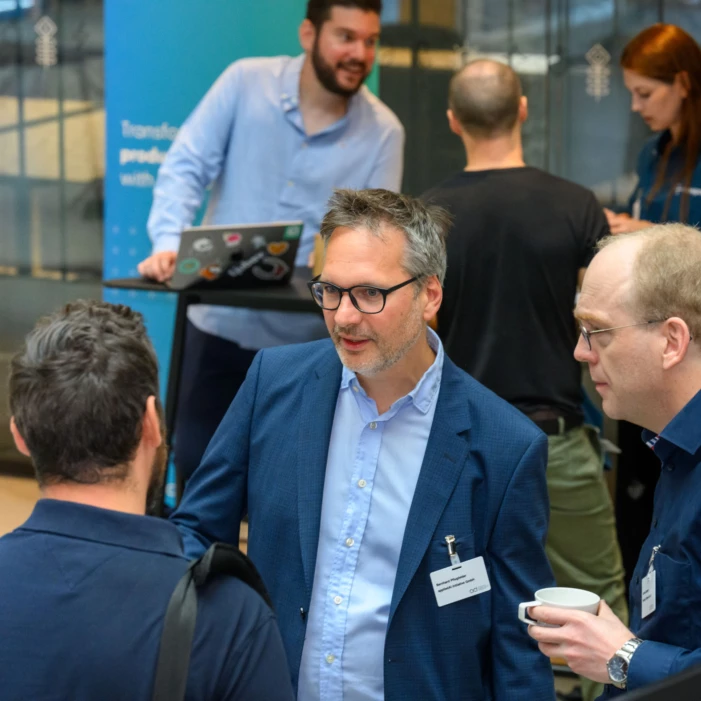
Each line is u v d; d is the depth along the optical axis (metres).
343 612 2.67
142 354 1.91
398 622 2.61
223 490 2.89
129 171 6.58
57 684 1.66
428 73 7.70
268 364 2.95
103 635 1.68
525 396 4.51
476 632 2.65
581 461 4.61
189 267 4.89
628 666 2.24
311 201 6.53
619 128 7.59
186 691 1.69
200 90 6.51
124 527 1.79
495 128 4.57
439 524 2.63
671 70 5.37
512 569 2.66
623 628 2.34
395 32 7.67
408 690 2.62
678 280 2.28
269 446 2.82
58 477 1.83
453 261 4.48
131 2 6.43
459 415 2.71
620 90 7.56
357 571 2.70
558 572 4.77
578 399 4.69
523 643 2.67
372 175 6.62
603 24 7.50
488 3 7.59
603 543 4.75
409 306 2.58
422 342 2.70
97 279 8.31
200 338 6.45
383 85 7.73
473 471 2.66
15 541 1.78
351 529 2.70
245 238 4.89
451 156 7.76
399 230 2.58
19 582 1.72
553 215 4.46
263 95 6.42
